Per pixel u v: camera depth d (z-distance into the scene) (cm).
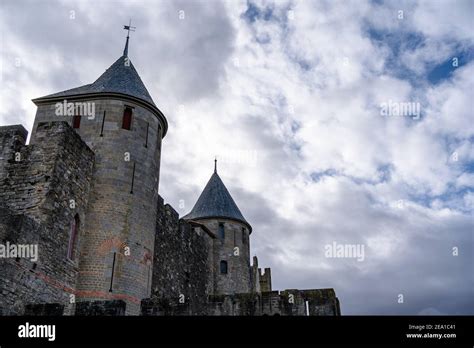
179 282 3209
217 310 2528
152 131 2631
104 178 2361
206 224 4294
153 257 2733
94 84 2689
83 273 2147
